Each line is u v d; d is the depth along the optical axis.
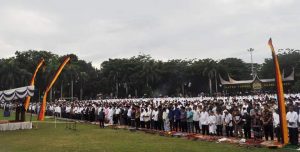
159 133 24.53
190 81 94.06
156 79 90.06
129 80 94.56
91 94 104.56
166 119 26.19
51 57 100.62
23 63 96.94
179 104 28.75
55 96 104.75
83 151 16.75
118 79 97.06
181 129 25.17
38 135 24.59
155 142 19.77
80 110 41.22
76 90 105.06
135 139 21.48
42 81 90.88
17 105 32.16
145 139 21.41
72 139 21.94
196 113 23.88
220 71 86.88
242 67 99.75
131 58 100.81
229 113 21.11
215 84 90.81
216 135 21.95
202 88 93.94
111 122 34.59
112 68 97.62
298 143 17.31
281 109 17.17
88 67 123.50
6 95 28.45
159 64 92.00
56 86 94.81
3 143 20.20
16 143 20.16
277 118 18.39
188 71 91.81
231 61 98.44
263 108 20.42
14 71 86.25
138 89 92.75
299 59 85.50
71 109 42.97
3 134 25.42
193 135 22.02
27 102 32.03
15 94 27.75
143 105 30.22
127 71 95.12
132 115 29.03
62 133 25.91
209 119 21.95
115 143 19.55
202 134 22.59
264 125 18.73
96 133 25.70
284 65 85.81
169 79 94.69
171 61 95.69
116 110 33.47
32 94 28.38
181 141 20.11
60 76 90.25
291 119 17.14
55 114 45.12
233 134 21.19
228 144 18.23
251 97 37.09
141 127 28.64
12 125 29.03
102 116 31.17
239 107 22.17
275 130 20.09
